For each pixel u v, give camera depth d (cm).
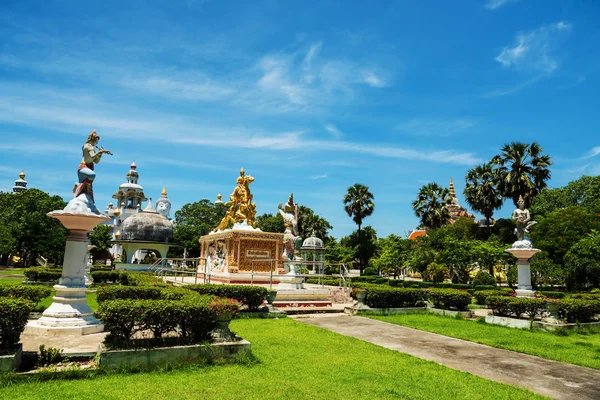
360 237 4972
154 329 767
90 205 1001
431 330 1233
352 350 908
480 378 720
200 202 5959
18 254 5566
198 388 602
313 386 635
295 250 2141
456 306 1655
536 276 2828
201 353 736
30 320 1047
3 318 643
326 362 791
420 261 3691
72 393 559
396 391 624
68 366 669
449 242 3553
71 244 992
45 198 5172
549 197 4106
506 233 3956
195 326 783
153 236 4100
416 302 1741
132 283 1953
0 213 4597
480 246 3325
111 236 5953
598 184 3806
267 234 1986
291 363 773
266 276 1916
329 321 1392
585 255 2412
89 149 1017
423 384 668
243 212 2091
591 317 1416
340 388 631
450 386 662
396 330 1230
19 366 654
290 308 1567
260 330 1120
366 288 1675
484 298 2033
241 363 752
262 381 650
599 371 810
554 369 818
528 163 3519
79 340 853
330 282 2775
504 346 1016
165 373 675
